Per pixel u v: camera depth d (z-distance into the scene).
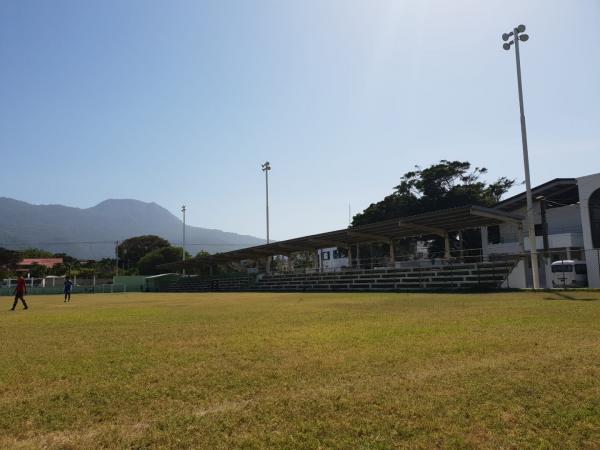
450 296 21.53
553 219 38.91
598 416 4.07
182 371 6.17
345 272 41.97
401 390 4.87
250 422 4.10
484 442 3.62
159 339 9.30
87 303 29.42
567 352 6.47
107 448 3.63
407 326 10.08
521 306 14.07
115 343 8.93
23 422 4.30
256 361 6.66
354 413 4.25
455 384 5.03
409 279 34.56
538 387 4.84
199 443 3.68
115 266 109.94
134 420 4.29
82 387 5.47
